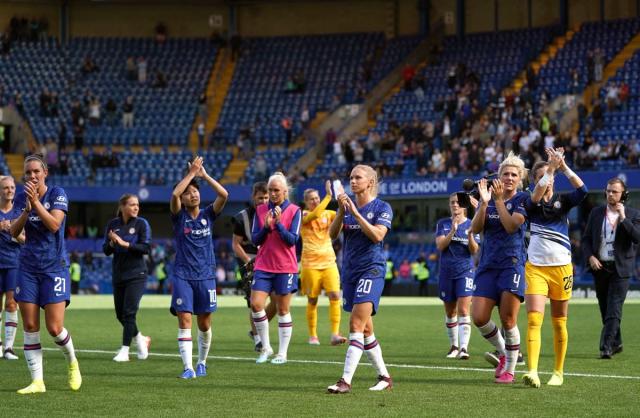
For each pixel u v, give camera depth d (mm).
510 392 13492
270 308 19859
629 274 18141
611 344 17922
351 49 68938
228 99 67125
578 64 60125
